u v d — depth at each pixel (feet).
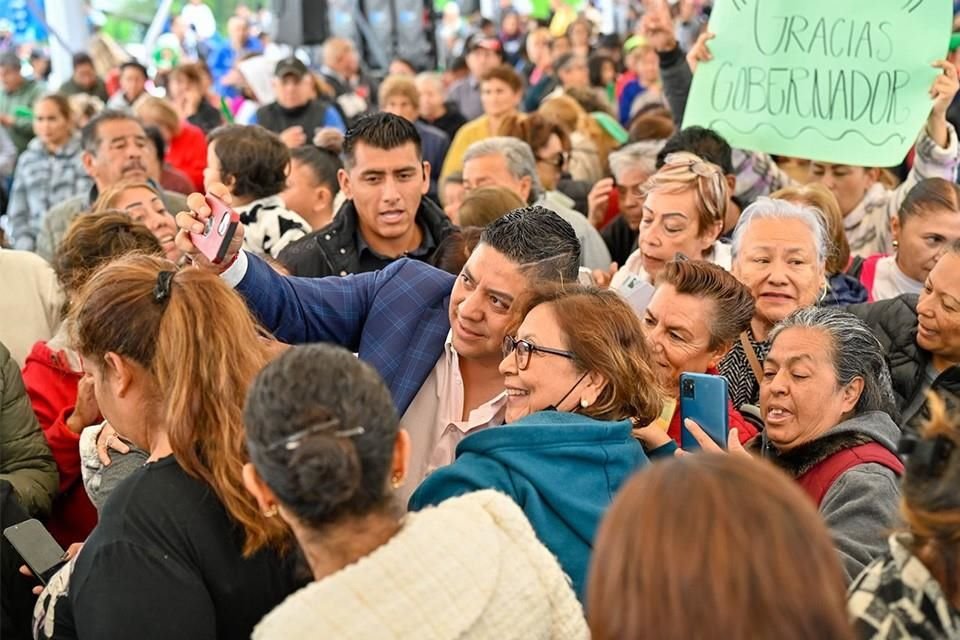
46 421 9.81
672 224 10.39
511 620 4.67
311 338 8.20
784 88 12.72
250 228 13.44
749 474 3.79
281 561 5.64
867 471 6.99
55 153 21.59
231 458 5.43
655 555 3.69
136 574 5.29
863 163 12.41
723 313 8.16
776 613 3.58
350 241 11.71
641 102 26.58
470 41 35.19
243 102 33.09
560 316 6.44
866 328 7.68
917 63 12.13
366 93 35.01
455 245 10.41
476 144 14.97
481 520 4.82
